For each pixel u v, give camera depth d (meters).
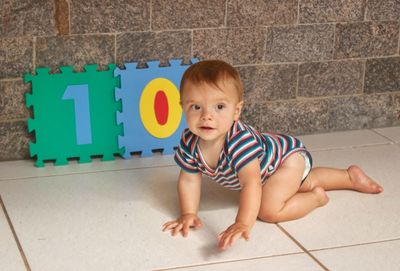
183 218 2.24
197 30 2.88
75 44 2.75
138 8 2.78
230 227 2.10
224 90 2.10
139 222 2.29
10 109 2.74
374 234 2.24
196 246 2.14
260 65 3.01
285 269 2.02
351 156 2.92
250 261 2.06
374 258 2.09
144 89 2.85
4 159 2.79
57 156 2.79
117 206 2.41
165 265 2.03
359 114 3.24
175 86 2.89
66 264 2.03
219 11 2.89
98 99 2.81
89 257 2.07
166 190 2.55
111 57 2.81
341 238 2.21
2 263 2.03
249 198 2.15
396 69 3.23
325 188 2.54
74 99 2.78
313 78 3.11
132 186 2.58
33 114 2.76
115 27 2.78
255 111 3.07
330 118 3.20
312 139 3.12
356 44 3.12
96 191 2.53
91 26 2.75
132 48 2.82
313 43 3.06
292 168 2.32
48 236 2.19
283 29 2.99
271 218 2.28
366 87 3.21
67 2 2.69
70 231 2.22
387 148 3.03
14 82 2.71
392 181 2.66
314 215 2.36
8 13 2.63
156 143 2.90
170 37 2.86
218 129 2.12
